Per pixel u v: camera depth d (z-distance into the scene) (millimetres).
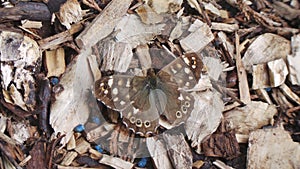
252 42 340
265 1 355
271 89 335
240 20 345
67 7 323
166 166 315
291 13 352
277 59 336
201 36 332
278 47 339
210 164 319
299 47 338
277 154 317
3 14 316
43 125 309
